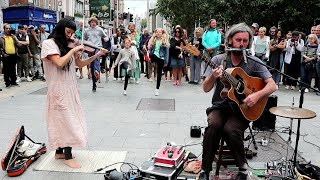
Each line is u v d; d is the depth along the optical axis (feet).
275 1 39.29
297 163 12.16
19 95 27.14
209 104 24.21
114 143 15.46
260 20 42.78
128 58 27.25
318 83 30.37
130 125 18.48
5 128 17.60
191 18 54.85
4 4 54.39
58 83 12.26
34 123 18.58
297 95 28.43
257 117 11.02
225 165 11.84
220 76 10.34
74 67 12.89
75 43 12.84
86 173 12.28
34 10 63.98
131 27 39.91
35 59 35.60
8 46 30.60
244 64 11.21
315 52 29.99
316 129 18.28
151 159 12.24
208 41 30.30
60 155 13.41
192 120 19.70
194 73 34.19
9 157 12.27
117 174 11.25
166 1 56.08
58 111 12.35
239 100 10.70
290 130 15.71
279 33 32.94
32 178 11.84
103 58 42.27
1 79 36.60
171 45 32.01
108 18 58.29
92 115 20.62
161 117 20.33
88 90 29.68
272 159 13.75
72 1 88.38
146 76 39.27
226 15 42.83
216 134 10.50
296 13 38.88
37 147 13.51
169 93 28.73
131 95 27.58
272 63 32.09
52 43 12.00
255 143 14.89
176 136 16.62
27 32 36.01
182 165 11.96
